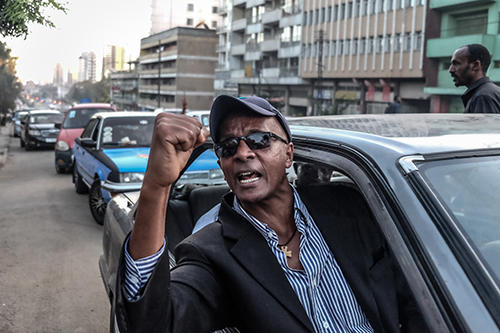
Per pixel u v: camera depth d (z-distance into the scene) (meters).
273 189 1.52
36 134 20.14
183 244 1.45
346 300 1.51
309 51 47.44
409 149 1.45
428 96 35.38
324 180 1.81
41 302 4.39
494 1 30.08
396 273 1.63
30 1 8.47
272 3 54.97
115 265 2.91
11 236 6.66
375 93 40.22
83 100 87.12
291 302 1.34
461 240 1.21
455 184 1.37
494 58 30.39
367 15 39.75
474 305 1.10
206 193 2.88
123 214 3.12
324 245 1.56
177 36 79.62
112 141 7.78
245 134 1.50
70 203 8.91
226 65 67.50
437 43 33.19
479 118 2.02
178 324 1.22
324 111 43.66
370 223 1.66
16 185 11.25
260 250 1.41
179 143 1.12
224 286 1.38
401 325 1.61
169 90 83.94
